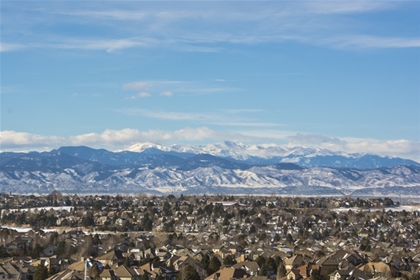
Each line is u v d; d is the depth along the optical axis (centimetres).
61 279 19350
